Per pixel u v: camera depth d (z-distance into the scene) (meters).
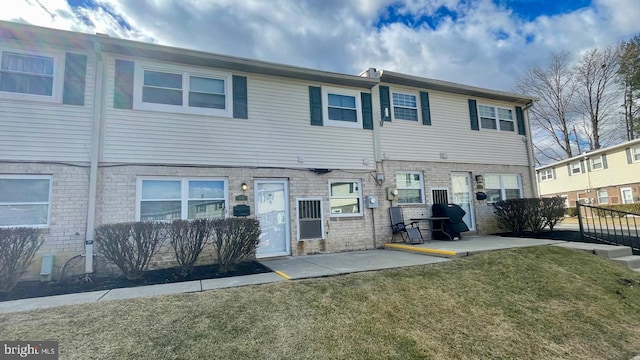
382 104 9.91
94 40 6.57
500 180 11.64
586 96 26.56
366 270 5.73
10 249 4.97
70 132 6.51
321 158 8.83
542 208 10.16
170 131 7.30
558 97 27.50
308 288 4.72
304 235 8.36
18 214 6.05
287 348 3.21
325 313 3.95
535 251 6.94
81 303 4.07
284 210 8.29
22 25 6.03
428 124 10.52
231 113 7.93
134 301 4.12
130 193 6.79
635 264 6.55
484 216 10.98
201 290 4.64
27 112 6.27
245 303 4.12
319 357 3.10
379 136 9.68
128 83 7.05
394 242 9.36
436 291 4.84
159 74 7.39
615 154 22.30
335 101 9.32
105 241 5.53
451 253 6.64
